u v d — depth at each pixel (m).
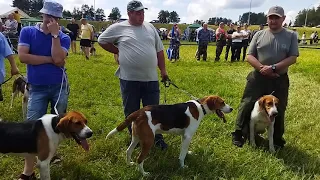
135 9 4.55
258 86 5.23
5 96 8.00
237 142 5.45
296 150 5.23
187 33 44.81
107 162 4.61
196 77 11.55
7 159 4.58
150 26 4.90
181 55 21.66
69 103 7.57
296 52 4.85
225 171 4.42
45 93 4.21
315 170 4.58
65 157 4.72
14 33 16.88
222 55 22.42
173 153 4.91
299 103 8.05
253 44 5.15
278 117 5.19
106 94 8.62
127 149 4.60
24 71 11.55
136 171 4.32
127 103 4.90
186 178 4.26
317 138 5.75
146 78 4.80
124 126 4.30
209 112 4.72
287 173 4.45
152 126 4.28
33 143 3.59
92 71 12.17
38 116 4.17
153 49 4.79
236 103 8.09
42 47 4.08
